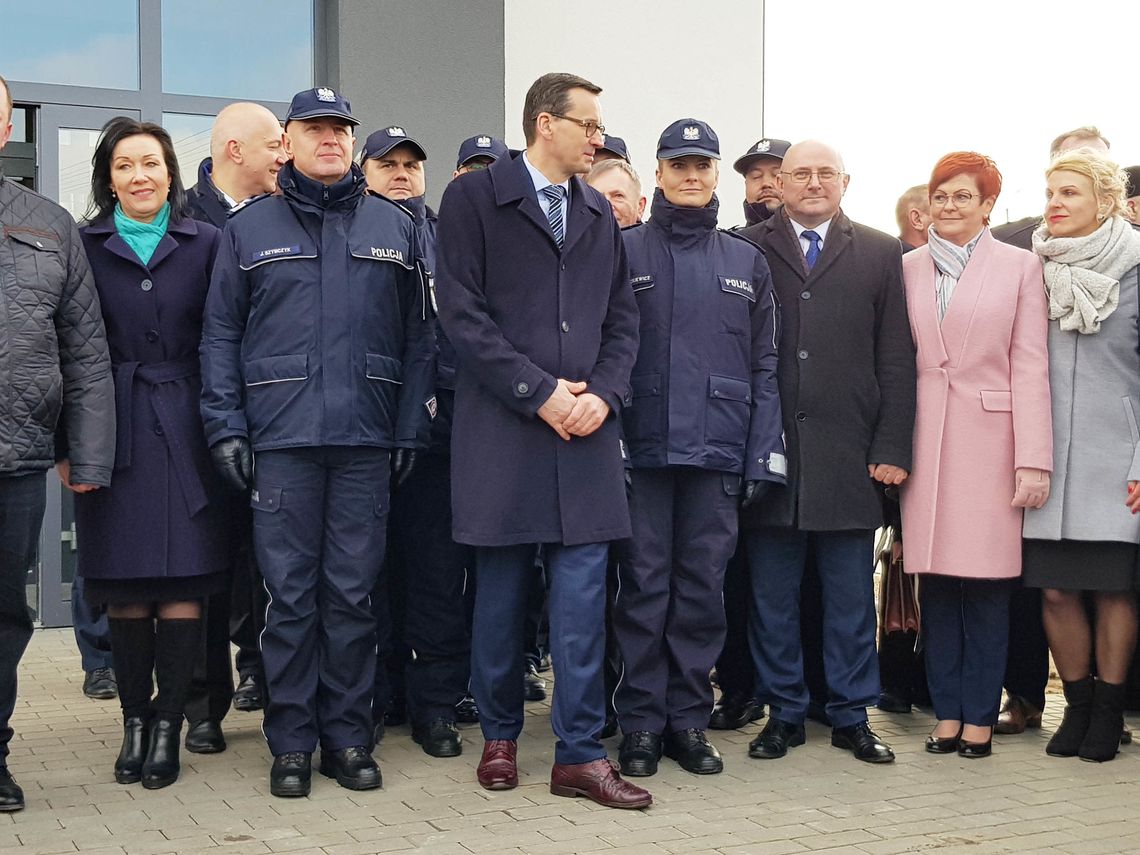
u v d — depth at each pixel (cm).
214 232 396
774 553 423
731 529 407
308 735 376
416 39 706
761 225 440
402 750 421
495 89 724
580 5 751
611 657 429
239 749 420
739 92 799
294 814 353
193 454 380
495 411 370
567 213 377
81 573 381
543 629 590
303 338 371
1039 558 414
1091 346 415
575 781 367
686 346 401
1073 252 414
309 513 374
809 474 415
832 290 423
